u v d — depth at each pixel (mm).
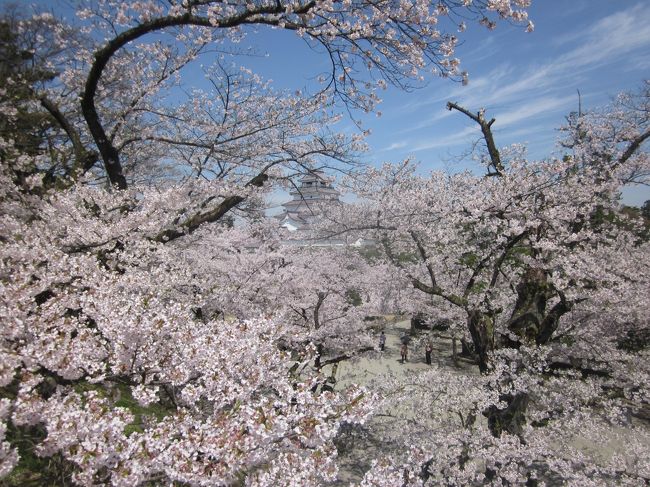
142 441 2760
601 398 7469
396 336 21156
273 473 2928
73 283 4188
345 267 14781
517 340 7230
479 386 6379
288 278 11648
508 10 4723
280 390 3369
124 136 8500
